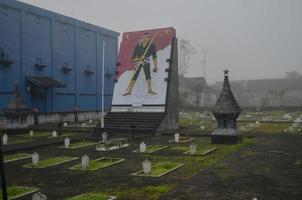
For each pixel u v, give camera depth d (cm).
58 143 2412
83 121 4381
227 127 2330
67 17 4334
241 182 1284
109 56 5200
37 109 3869
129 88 3266
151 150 2073
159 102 3102
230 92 2369
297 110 6100
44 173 1486
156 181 1315
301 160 1708
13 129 3020
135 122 2981
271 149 2061
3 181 806
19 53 3647
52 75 4103
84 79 4672
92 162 1714
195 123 3866
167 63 3197
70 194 1156
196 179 1337
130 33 3466
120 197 1112
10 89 3528
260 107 6341
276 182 1281
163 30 3334
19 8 3634
